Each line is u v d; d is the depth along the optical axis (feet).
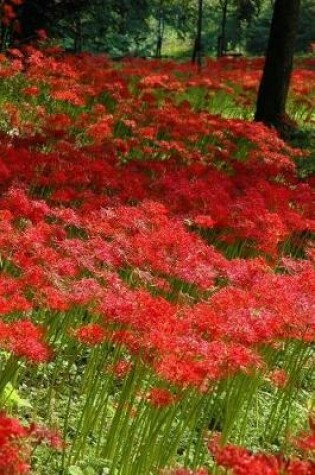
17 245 24.84
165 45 160.45
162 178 37.35
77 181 34.76
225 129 51.49
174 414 20.34
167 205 34.50
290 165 48.11
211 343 20.34
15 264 24.79
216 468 19.69
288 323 23.50
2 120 50.93
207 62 85.05
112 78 58.44
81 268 25.99
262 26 130.62
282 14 61.11
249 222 32.50
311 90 76.18
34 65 55.62
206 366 19.67
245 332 21.61
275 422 25.31
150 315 20.93
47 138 43.88
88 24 81.92
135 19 84.64
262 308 23.70
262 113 62.18
